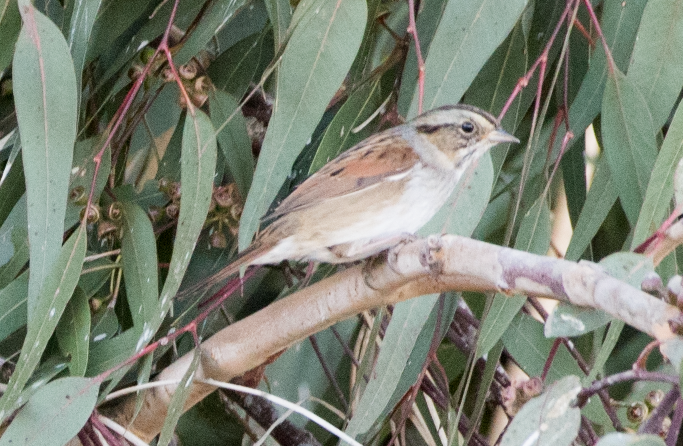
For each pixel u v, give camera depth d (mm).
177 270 2900
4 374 2975
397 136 2955
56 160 2896
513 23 2914
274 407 3020
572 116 2959
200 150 2904
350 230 2939
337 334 3027
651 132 2926
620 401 2986
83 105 2984
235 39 3029
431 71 2918
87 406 2895
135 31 2984
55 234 2895
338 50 2902
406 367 2971
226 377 2928
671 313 2807
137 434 2947
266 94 3033
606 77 2955
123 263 2943
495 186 3000
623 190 2928
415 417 3012
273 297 3029
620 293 2814
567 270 2830
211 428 3023
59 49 2898
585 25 2986
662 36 2924
